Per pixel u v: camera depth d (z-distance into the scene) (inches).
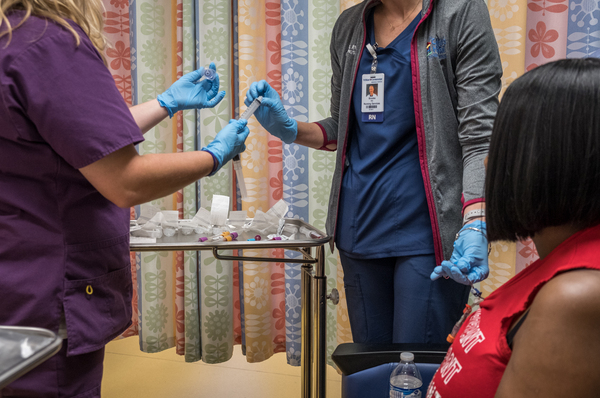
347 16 54.8
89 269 35.2
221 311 88.4
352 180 53.2
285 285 88.1
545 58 70.3
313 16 79.2
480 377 24.0
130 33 88.0
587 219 20.8
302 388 60.1
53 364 33.9
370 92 50.1
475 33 45.8
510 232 23.8
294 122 58.5
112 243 36.7
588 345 18.5
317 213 84.2
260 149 84.9
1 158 32.5
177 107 51.9
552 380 19.1
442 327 49.7
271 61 85.1
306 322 58.9
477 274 41.0
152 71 87.4
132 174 32.6
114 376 85.7
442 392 26.5
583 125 20.0
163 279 92.3
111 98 31.8
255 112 57.2
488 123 45.4
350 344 43.4
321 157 82.4
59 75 29.9
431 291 49.3
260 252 87.6
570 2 67.4
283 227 58.9
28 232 33.2
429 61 47.2
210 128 85.0
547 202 21.1
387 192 50.3
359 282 54.2
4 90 29.6
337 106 61.2
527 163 21.4
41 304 33.1
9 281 32.7
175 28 88.9
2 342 19.2
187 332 90.3
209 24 82.7
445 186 48.2
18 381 33.1
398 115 49.4
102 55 35.5
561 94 20.6
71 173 33.6
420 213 49.9
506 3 68.1
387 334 54.7
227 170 85.2
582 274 19.4
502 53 69.6
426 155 48.2
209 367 89.7
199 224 58.1
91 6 35.2
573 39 68.1
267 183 88.0
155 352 94.4
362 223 52.4
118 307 37.8
